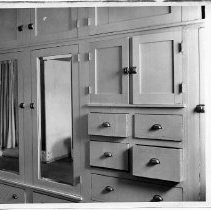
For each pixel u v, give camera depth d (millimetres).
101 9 1915
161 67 1670
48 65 2582
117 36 1840
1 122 2748
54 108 2713
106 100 1898
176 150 1577
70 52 2082
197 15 1557
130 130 1786
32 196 2330
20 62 2406
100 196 1948
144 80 1732
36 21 2273
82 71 2018
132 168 1754
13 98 2627
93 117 1905
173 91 1635
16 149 2721
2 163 2717
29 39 2320
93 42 1949
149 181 1734
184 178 1603
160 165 1627
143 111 1736
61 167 2578
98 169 1957
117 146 1824
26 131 2385
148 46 1709
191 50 1574
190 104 1581
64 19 2109
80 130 2041
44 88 2572
